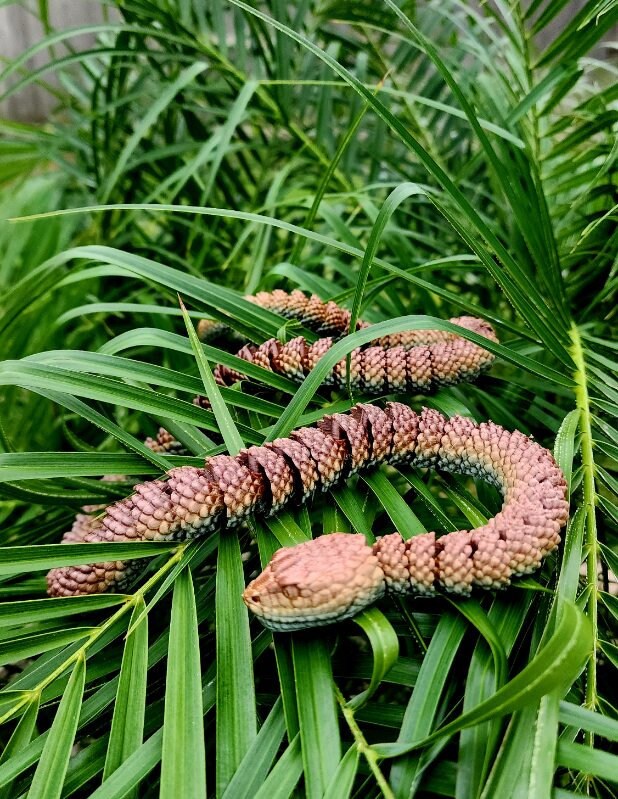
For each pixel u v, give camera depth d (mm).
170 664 257
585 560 308
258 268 552
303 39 325
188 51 660
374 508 326
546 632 258
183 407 333
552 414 506
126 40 638
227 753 237
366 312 490
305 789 224
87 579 291
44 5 627
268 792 220
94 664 291
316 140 653
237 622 267
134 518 276
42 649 275
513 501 279
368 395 372
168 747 235
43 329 552
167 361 591
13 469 300
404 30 644
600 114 486
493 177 560
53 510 470
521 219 412
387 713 262
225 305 381
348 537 255
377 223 320
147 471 323
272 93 627
